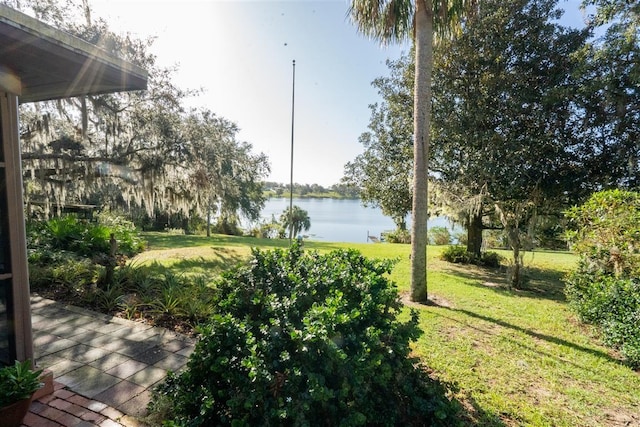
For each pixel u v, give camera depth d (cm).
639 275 399
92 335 346
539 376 301
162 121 796
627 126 668
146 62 825
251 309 233
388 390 207
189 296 434
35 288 491
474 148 793
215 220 1895
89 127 770
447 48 759
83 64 203
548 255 1130
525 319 461
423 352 340
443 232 1555
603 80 630
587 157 752
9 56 190
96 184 795
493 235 1279
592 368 320
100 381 260
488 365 319
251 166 1530
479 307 511
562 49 731
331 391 169
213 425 192
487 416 233
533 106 738
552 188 754
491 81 731
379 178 1011
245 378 185
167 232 1664
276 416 170
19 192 218
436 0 492
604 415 247
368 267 294
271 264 264
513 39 736
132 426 207
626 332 352
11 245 213
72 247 694
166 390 217
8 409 190
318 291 238
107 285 479
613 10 608
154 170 779
